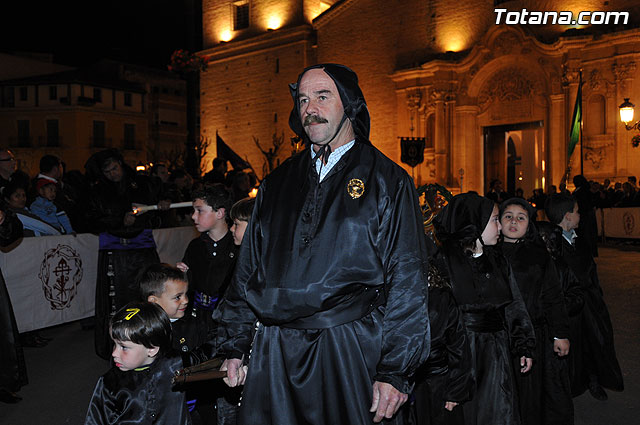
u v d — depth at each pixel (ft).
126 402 9.65
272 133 104.99
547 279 13.62
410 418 10.71
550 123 73.56
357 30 94.84
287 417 8.02
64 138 159.84
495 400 12.07
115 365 9.88
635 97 67.10
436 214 13.37
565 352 13.52
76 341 24.11
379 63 92.22
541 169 76.13
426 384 11.69
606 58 68.54
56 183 27.09
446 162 82.43
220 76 112.98
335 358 7.88
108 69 175.42
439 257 12.16
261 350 8.36
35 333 23.39
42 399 17.26
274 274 8.00
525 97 76.79
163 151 175.63
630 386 18.43
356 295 8.01
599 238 61.00
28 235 23.21
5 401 16.90
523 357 12.87
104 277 19.97
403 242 7.86
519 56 76.07
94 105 161.27
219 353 8.89
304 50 99.91
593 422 15.74
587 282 17.20
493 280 12.32
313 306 7.77
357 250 7.80
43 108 160.76
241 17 112.57
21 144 162.09
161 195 22.56
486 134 81.15
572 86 70.95
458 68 82.02
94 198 19.63
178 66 61.11
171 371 9.94
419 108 85.05
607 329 17.21
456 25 84.48
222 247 13.16
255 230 8.76
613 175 68.69
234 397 12.08
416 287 7.73
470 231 12.24
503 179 79.97
